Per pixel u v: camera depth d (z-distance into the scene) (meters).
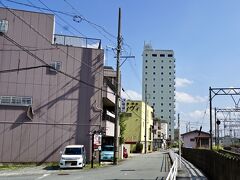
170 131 117.69
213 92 42.62
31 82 32.03
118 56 32.88
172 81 114.44
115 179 19.73
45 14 32.97
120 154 45.44
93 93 33.28
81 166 27.61
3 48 31.92
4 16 32.19
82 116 32.78
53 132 31.89
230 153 43.53
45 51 32.69
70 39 34.44
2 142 30.72
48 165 30.77
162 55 115.81
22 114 31.44
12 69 31.80
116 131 32.75
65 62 33.03
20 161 30.80
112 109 44.47
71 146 29.22
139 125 75.06
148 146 84.38
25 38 32.38
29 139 31.27
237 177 12.69
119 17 33.44
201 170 27.77
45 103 32.09
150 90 114.62
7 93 31.44
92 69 33.62
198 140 79.00
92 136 29.84
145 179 19.69
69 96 32.72
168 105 114.31
